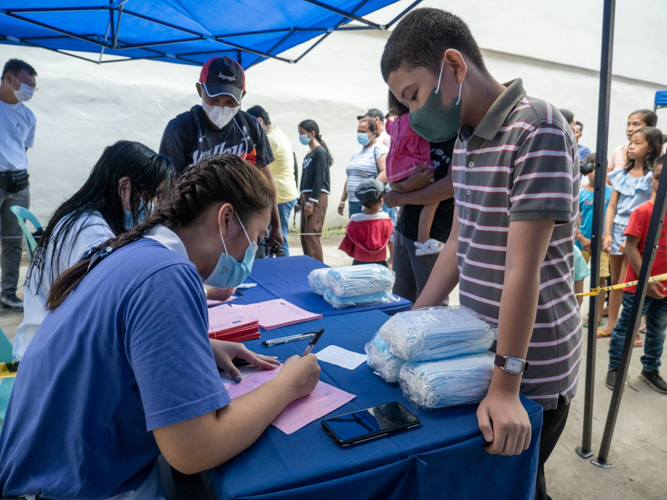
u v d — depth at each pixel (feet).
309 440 3.07
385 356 3.87
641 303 6.29
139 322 2.58
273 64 21.16
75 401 2.73
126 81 18.58
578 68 28.27
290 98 21.50
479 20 24.14
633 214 8.77
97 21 10.21
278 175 15.52
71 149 17.99
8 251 12.04
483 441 3.15
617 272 11.49
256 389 3.27
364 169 15.85
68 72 17.58
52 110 17.51
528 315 3.27
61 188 18.10
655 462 7.00
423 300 4.84
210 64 8.57
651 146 11.10
